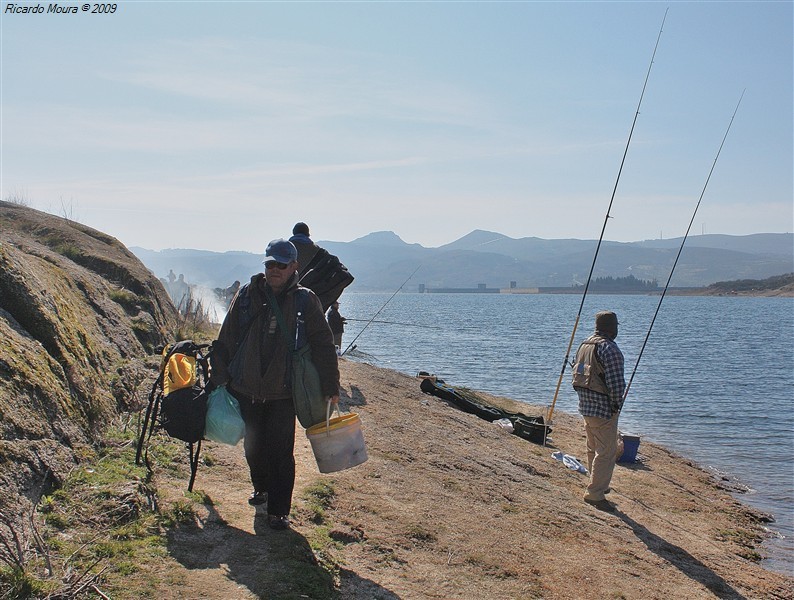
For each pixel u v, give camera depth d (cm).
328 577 488
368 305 17100
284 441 527
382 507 659
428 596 514
